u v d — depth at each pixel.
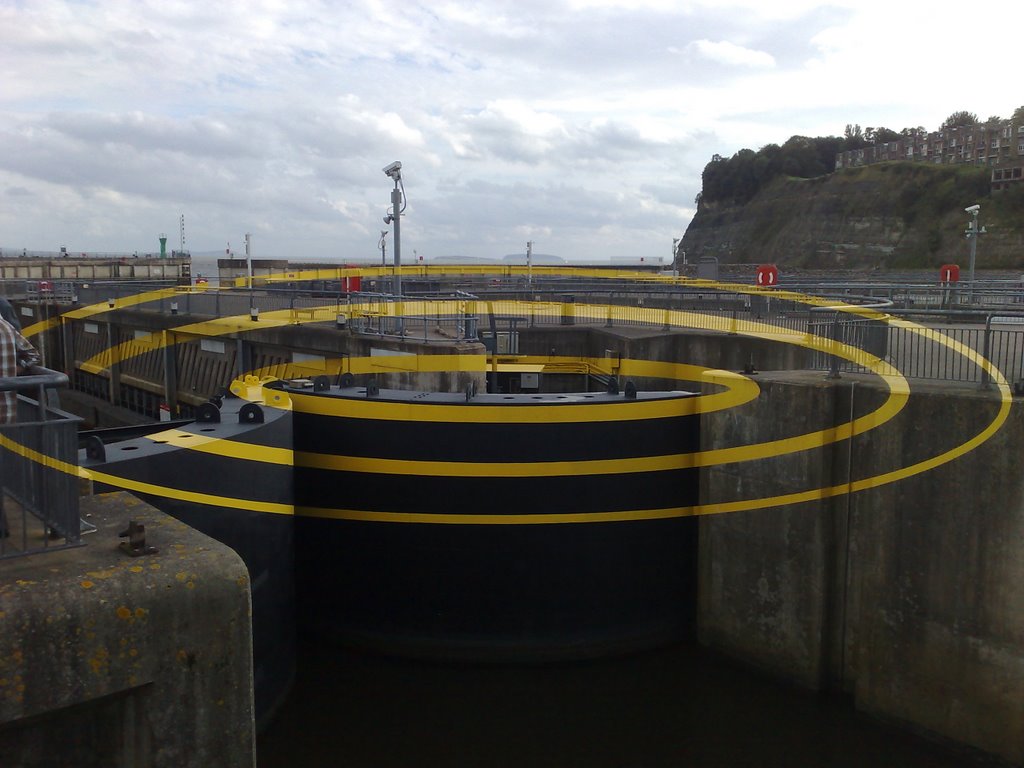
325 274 49.66
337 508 11.46
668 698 10.53
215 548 4.55
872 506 10.03
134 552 4.39
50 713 3.96
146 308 31.77
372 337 17.97
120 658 4.06
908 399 9.59
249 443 8.91
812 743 9.65
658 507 11.68
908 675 9.79
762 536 10.98
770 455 10.79
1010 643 8.94
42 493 4.55
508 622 11.30
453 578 11.30
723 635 11.61
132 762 4.22
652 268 58.09
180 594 4.21
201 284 41.59
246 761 4.52
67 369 37.88
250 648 4.46
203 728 4.36
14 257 87.44
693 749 9.42
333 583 11.62
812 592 10.47
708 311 24.14
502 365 19.75
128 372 31.92
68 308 37.16
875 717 10.12
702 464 11.73
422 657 11.37
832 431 10.30
